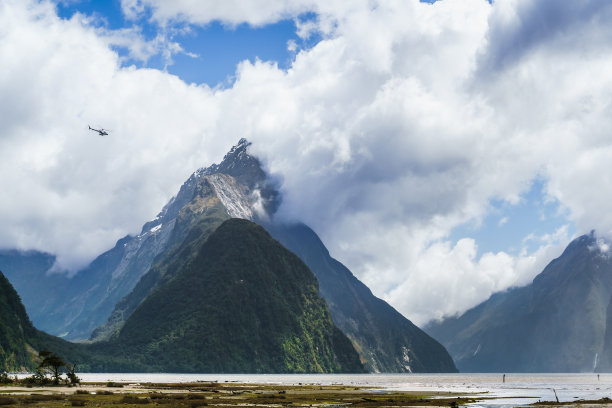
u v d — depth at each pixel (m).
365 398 170.75
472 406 149.00
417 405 147.50
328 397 173.88
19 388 173.75
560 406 148.62
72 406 120.62
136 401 136.00
